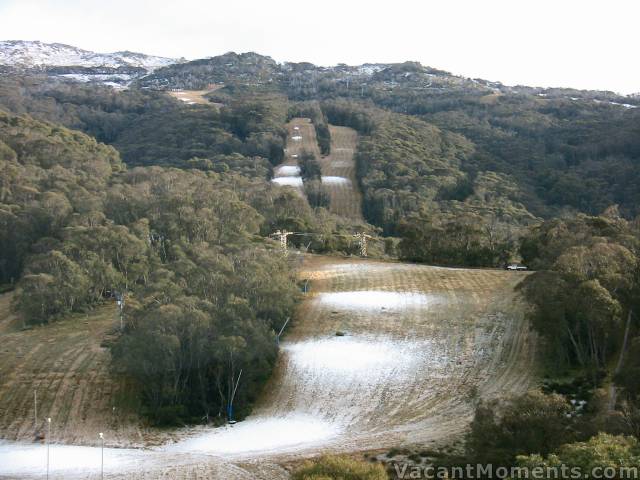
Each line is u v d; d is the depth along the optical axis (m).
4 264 93.19
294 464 41.84
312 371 61.56
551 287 57.19
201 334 56.66
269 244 88.31
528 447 34.12
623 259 59.88
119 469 42.84
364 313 74.38
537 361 59.75
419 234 103.38
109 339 69.00
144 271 81.38
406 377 59.34
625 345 56.06
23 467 44.22
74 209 99.19
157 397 55.88
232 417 54.56
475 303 75.38
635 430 34.16
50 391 58.66
